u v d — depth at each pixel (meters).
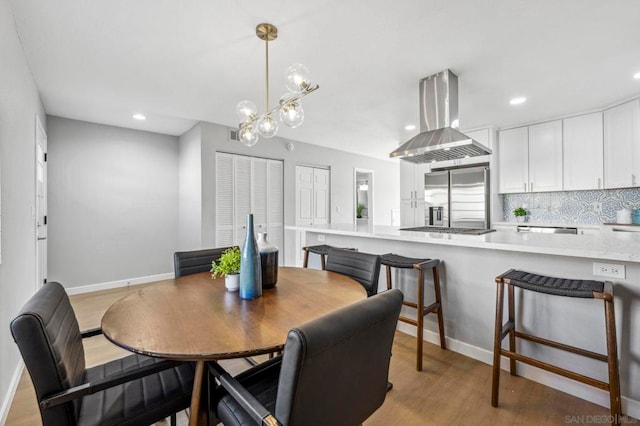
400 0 1.77
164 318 1.20
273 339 1.02
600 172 3.63
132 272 4.40
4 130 1.75
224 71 2.65
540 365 1.58
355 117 3.93
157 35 2.11
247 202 4.61
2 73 1.71
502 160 4.43
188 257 2.13
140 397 1.15
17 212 2.08
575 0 1.76
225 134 4.35
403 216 5.37
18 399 1.85
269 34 2.10
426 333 2.50
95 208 4.11
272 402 1.10
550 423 1.57
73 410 0.98
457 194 4.61
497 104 3.50
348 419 0.95
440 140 2.59
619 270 1.63
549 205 4.35
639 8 1.83
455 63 2.52
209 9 1.84
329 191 5.78
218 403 1.10
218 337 1.04
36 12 1.86
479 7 1.83
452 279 2.34
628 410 1.60
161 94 3.16
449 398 1.78
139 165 4.48
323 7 1.83
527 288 1.59
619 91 3.13
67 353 1.06
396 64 2.53
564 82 2.90
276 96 3.21
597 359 1.59
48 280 3.77
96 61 2.46
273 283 1.61
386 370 1.08
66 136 3.91
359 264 1.99
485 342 2.17
